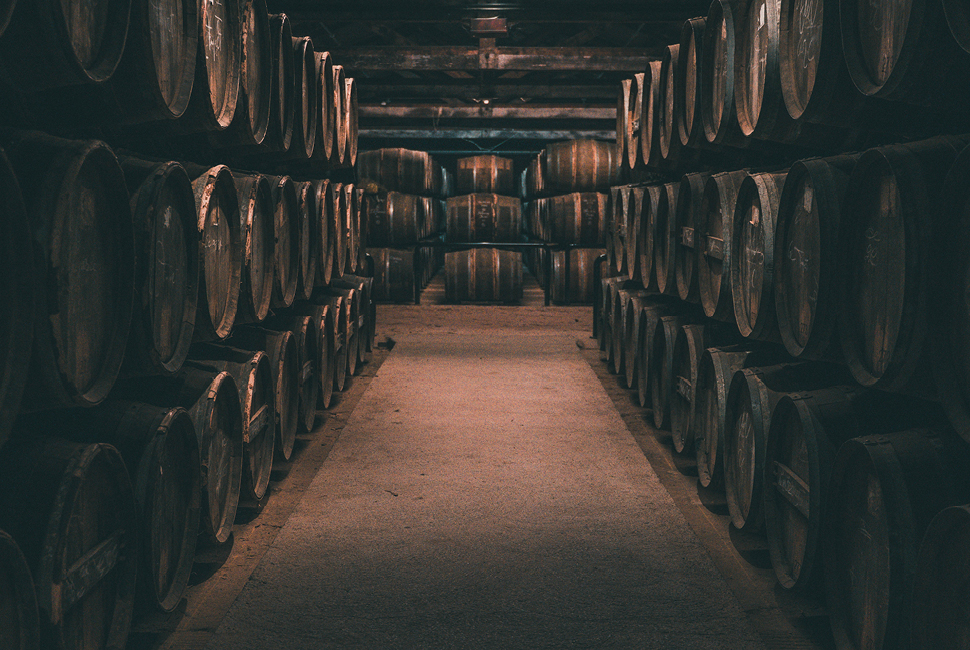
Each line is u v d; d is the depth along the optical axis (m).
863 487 2.70
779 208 3.55
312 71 5.79
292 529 4.12
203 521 3.54
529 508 4.43
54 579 2.10
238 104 3.88
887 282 2.63
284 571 3.62
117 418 2.85
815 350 3.19
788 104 3.41
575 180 12.62
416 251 12.28
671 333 5.64
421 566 3.68
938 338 2.23
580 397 7.11
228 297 3.92
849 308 2.88
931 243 2.23
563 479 4.93
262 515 4.33
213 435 3.68
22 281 1.89
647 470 5.11
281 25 4.90
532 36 11.00
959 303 2.18
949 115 2.73
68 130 2.74
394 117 13.04
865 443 2.54
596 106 13.20
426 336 10.55
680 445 5.38
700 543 3.96
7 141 2.13
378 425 6.16
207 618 3.20
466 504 4.49
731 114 4.35
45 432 2.69
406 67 9.66
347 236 7.52
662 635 3.07
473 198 13.56
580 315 11.53
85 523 2.40
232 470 4.00
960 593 2.11
